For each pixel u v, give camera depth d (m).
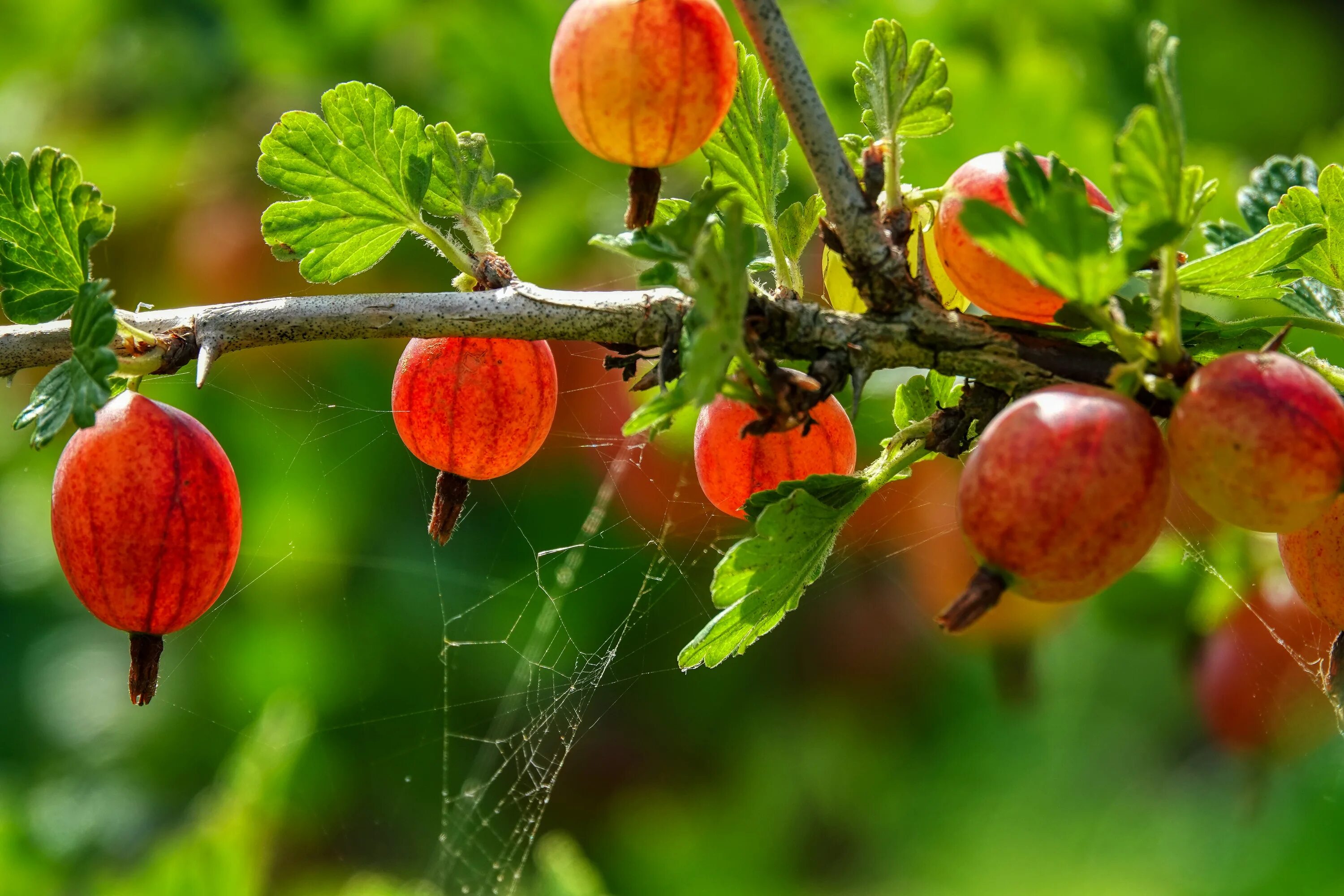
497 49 0.71
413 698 0.85
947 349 0.53
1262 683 0.64
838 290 0.55
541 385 0.55
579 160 0.73
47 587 0.92
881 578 0.86
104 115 0.83
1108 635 0.77
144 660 0.54
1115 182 0.51
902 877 0.86
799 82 0.52
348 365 0.77
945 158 0.63
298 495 0.79
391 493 0.81
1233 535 0.63
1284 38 0.71
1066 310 0.53
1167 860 0.84
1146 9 0.67
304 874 0.85
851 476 0.53
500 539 0.83
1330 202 0.54
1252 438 0.51
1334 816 0.75
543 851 0.64
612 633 0.83
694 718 0.86
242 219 0.79
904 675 0.87
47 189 0.54
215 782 0.84
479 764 0.88
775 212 0.54
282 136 0.54
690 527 0.82
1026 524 0.51
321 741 0.84
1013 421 0.51
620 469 0.80
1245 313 0.62
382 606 0.83
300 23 0.76
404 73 0.78
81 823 0.80
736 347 0.51
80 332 0.52
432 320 0.53
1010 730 0.92
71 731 0.86
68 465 0.53
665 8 0.52
